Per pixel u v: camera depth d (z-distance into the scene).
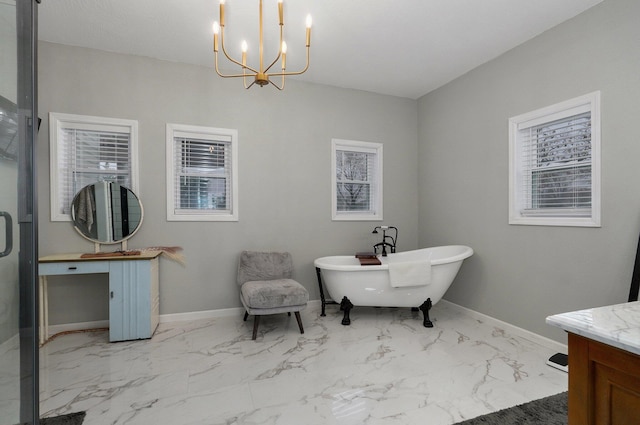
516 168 2.83
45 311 2.63
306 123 3.64
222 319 3.19
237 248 3.36
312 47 2.88
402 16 2.41
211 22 2.50
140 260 2.65
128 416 1.63
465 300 3.37
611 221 2.12
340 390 1.87
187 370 2.13
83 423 1.58
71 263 2.50
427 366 2.17
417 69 3.33
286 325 3.02
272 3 2.25
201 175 3.30
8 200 1.13
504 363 2.21
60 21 2.49
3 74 1.11
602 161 2.17
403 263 2.91
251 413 1.66
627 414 0.74
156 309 2.94
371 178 4.05
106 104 2.94
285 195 3.55
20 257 1.17
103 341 2.62
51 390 1.88
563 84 2.43
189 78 3.20
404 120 4.13
